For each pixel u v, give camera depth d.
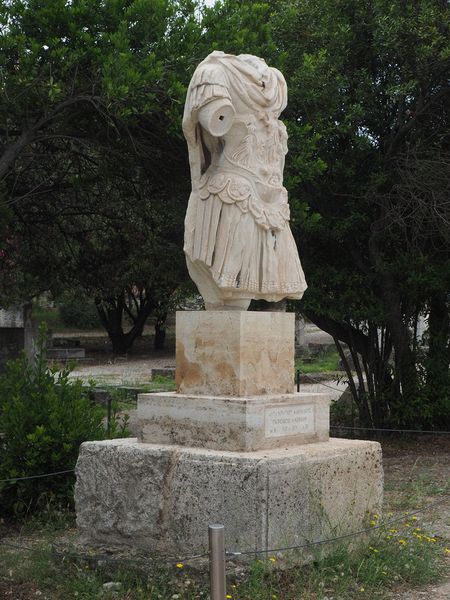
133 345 34.09
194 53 10.48
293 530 5.68
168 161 11.91
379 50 12.13
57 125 11.48
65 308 38.75
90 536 6.30
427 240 12.72
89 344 33.72
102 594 5.56
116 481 6.16
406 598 5.68
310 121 11.93
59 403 8.59
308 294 12.37
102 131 11.52
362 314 12.23
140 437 6.36
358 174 12.73
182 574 5.53
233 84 6.26
